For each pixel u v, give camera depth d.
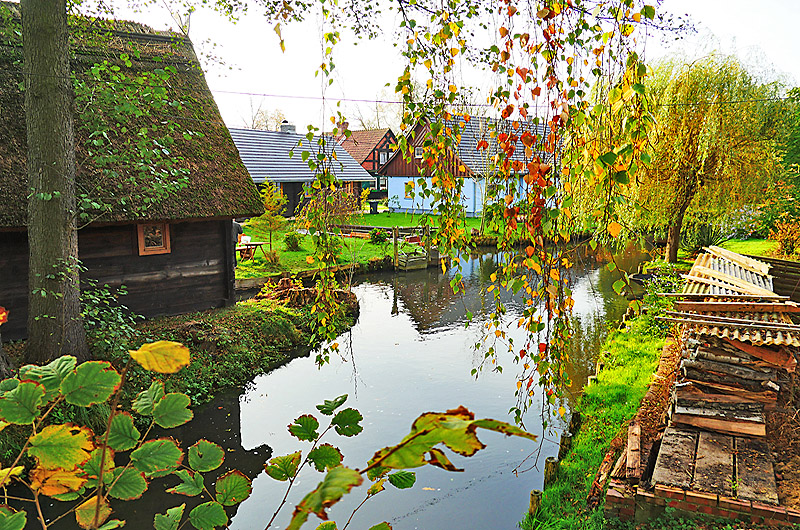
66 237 7.04
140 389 7.43
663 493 4.48
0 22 9.20
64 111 6.91
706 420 5.41
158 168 9.62
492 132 3.69
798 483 4.55
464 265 19.80
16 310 8.61
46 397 1.10
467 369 9.48
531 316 3.64
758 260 10.10
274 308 11.48
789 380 6.12
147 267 10.13
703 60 14.71
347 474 0.74
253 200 10.70
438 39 3.47
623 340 9.83
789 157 16.06
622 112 2.84
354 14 5.02
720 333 5.43
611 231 2.94
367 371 9.45
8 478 1.12
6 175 8.02
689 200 15.21
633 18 2.75
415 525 5.45
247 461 6.64
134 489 1.18
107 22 8.20
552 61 2.90
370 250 20.23
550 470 5.55
